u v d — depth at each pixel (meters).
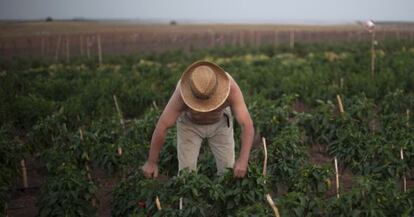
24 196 9.72
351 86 15.82
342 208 6.55
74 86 17.08
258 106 11.40
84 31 63.66
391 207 6.59
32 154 10.45
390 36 44.72
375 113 12.47
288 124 10.46
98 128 10.34
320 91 14.67
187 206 6.53
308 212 6.71
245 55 30.67
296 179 7.48
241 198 6.68
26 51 41.88
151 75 19.47
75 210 7.34
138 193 7.36
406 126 9.95
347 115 10.13
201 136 7.38
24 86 17.67
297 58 27.89
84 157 8.88
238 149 9.35
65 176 7.50
